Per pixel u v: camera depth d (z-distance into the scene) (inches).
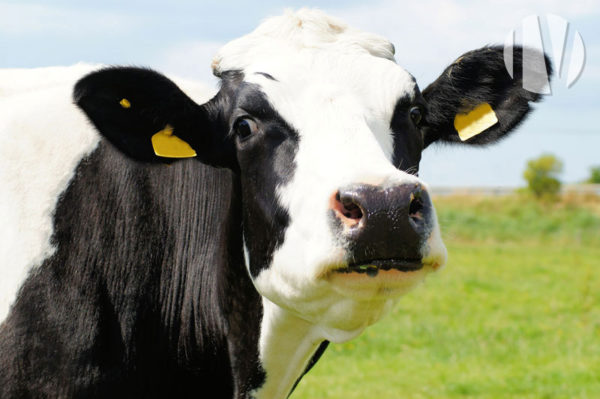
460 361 484.7
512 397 413.7
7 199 181.8
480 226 1284.4
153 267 185.2
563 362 483.8
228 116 170.1
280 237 155.9
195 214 188.7
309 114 156.9
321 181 147.8
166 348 186.4
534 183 1514.5
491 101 195.0
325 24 175.6
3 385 171.0
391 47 178.7
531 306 649.0
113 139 171.0
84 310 175.6
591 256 1019.3
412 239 137.4
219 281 182.9
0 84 207.2
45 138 187.2
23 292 175.3
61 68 216.4
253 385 184.7
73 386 171.9
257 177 162.1
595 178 2190.0
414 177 141.7
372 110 159.9
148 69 165.8
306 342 179.9
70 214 181.9
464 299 669.9
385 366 469.1
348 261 139.5
